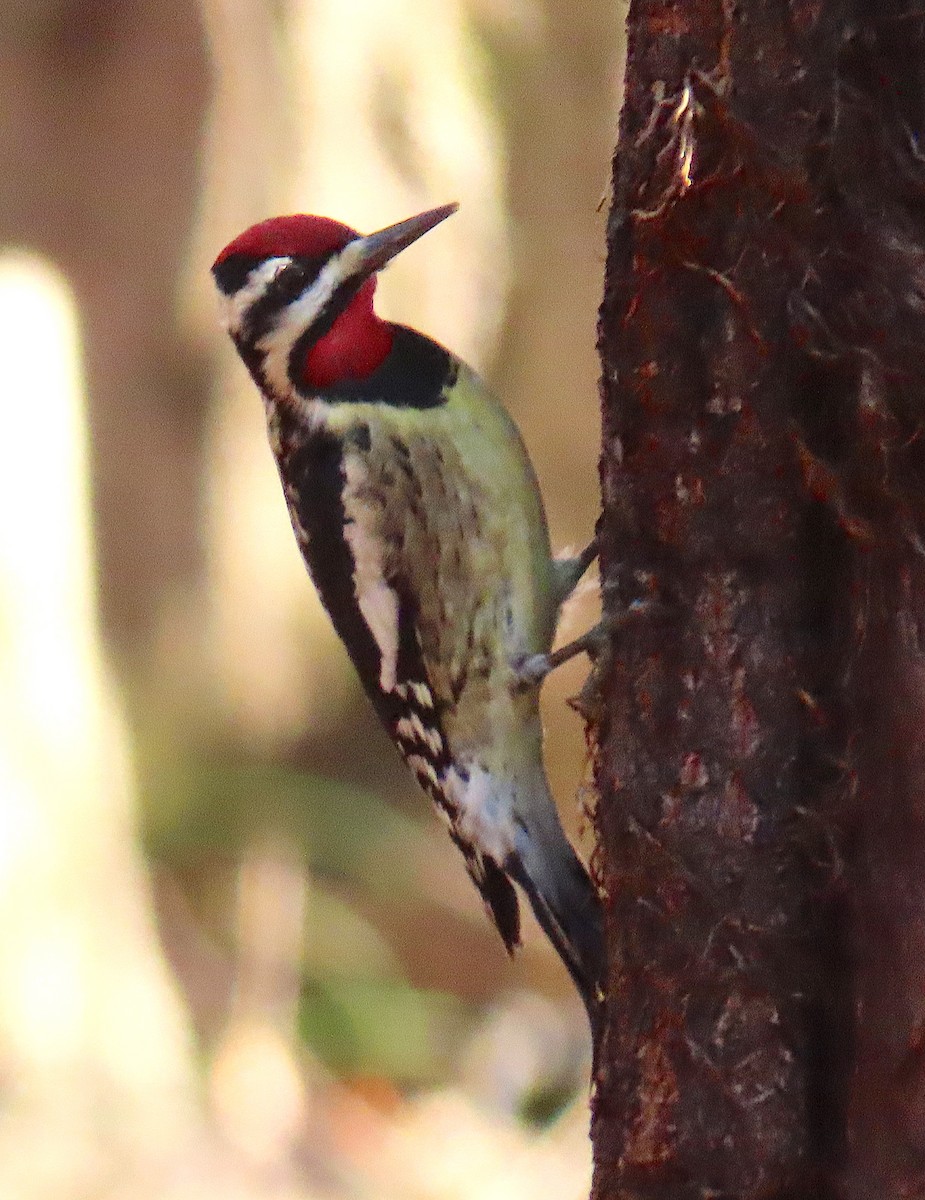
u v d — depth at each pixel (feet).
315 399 23.99
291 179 43.21
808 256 17.20
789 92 17.17
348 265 23.99
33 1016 38.47
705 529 17.99
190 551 44.86
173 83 43.83
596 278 45.88
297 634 46.14
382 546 23.72
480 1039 44.91
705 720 18.02
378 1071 43.09
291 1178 38.81
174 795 44.01
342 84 43.34
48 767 39.68
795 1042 17.52
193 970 42.06
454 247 43.55
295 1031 42.60
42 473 41.19
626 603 18.75
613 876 18.80
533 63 45.34
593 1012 21.77
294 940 43.57
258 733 46.01
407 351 23.81
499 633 23.57
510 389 45.70
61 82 44.21
